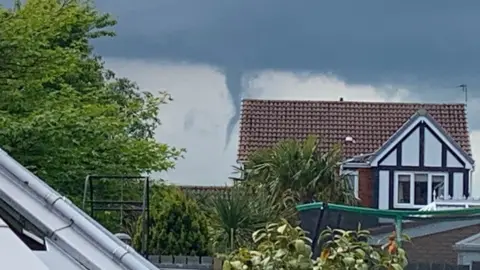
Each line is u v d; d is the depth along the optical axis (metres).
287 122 47.22
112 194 20.39
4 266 3.28
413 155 45.50
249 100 48.06
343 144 46.28
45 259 4.22
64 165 19.66
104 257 4.32
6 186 4.61
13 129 18.86
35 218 4.46
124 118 22.89
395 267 7.38
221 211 19.95
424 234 11.32
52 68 21.39
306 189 29.97
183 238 20.03
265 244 7.11
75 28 26.00
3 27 20.42
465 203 28.16
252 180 30.44
